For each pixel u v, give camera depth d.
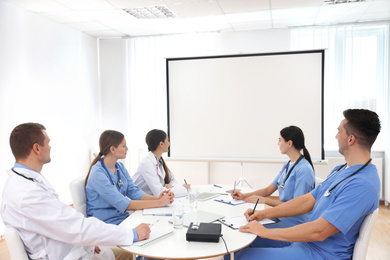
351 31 4.56
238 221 1.88
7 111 3.59
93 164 2.33
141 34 5.19
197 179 5.11
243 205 2.23
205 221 1.86
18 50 3.75
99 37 5.35
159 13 4.14
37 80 4.05
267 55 4.06
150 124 5.32
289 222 2.23
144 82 5.31
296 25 4.70
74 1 3.60
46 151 1.66
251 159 4.20
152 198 2.41
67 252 1.63
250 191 2.66
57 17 4.20
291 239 1.59
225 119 4.24
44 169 4.13
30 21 3.94
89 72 5.20
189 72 4.29
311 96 3.96
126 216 2.32
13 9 3.68
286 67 4.02
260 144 4.16
